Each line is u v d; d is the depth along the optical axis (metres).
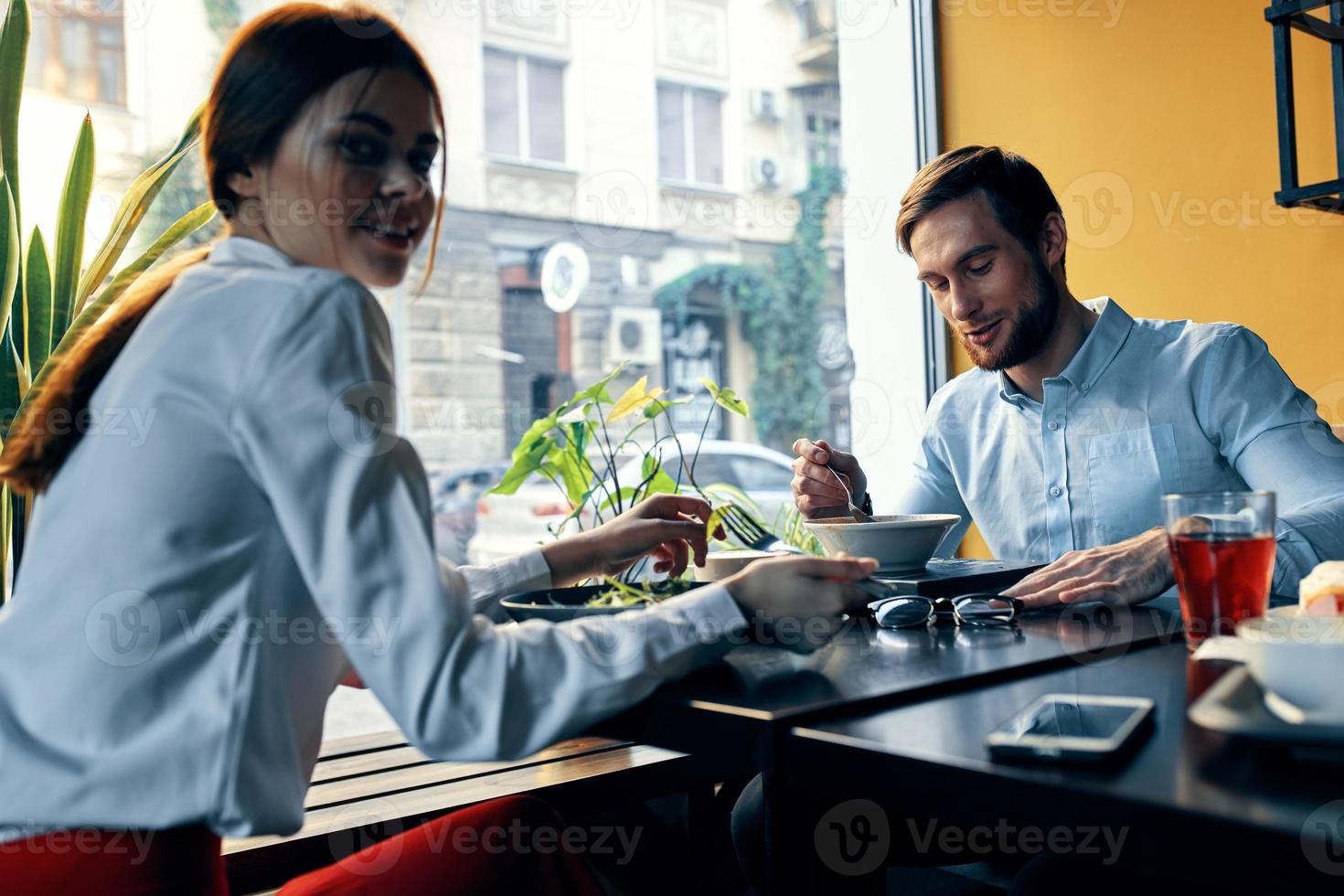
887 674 0.71
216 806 0.66
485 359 8.64
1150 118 2.29
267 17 0.79
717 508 1.39
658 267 10.24
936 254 1.49
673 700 0.68
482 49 8.59
